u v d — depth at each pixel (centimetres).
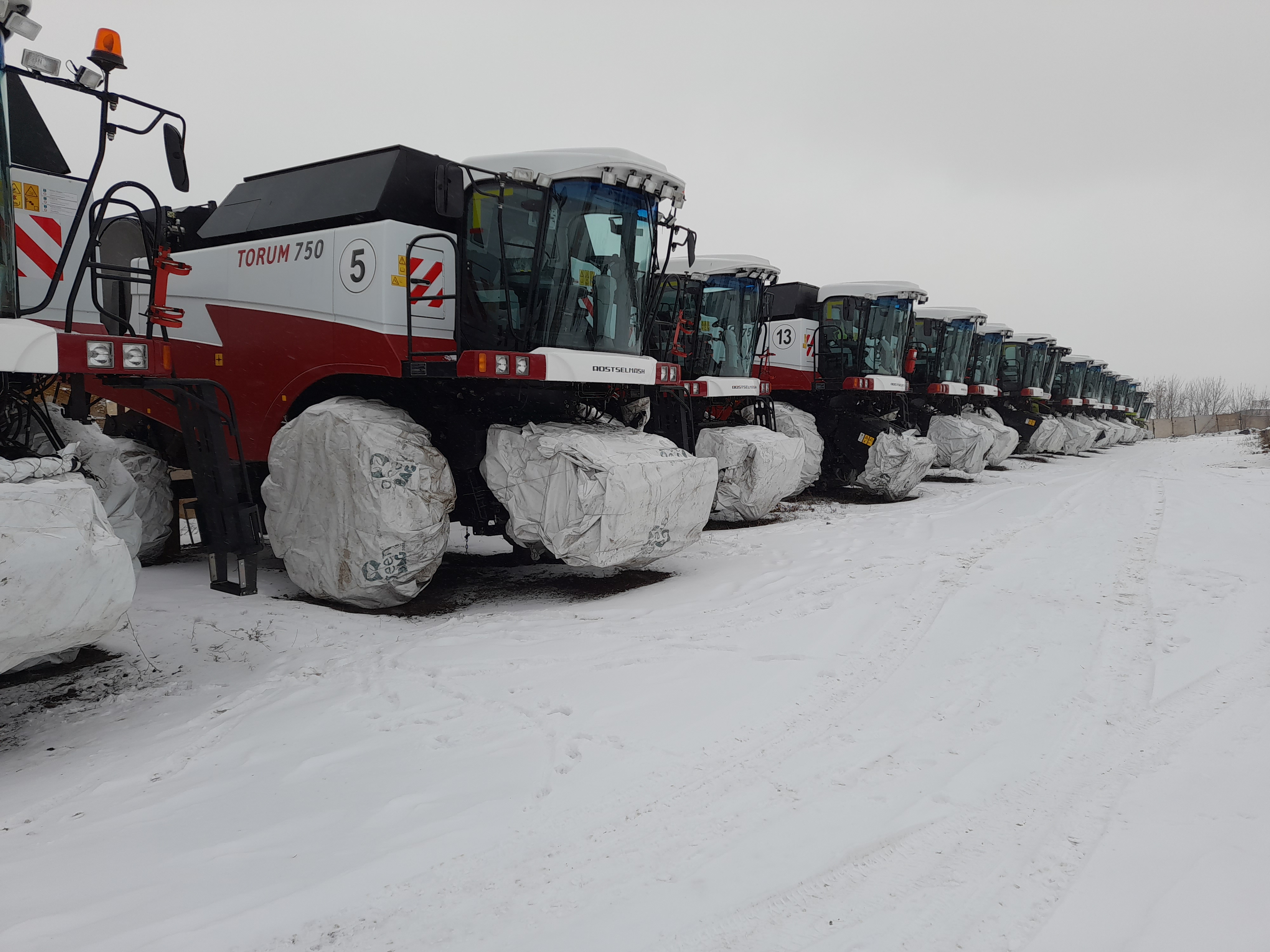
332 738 427
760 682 486
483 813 338
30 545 374
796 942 251
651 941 252
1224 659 501
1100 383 3256
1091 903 264
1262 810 319
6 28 409
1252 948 238
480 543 1038
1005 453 1922
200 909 273
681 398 884
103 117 448
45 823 348
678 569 841
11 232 427
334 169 751
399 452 657
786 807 339
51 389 528
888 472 1354
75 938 256
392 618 673
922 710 441
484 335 707
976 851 301
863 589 707
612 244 720
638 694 472
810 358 1459
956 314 1714
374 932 260
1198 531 972
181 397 580
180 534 921
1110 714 426
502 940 254
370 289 695
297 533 700
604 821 330
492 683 499
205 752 416
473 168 649
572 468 664
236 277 794
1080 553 854
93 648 584
